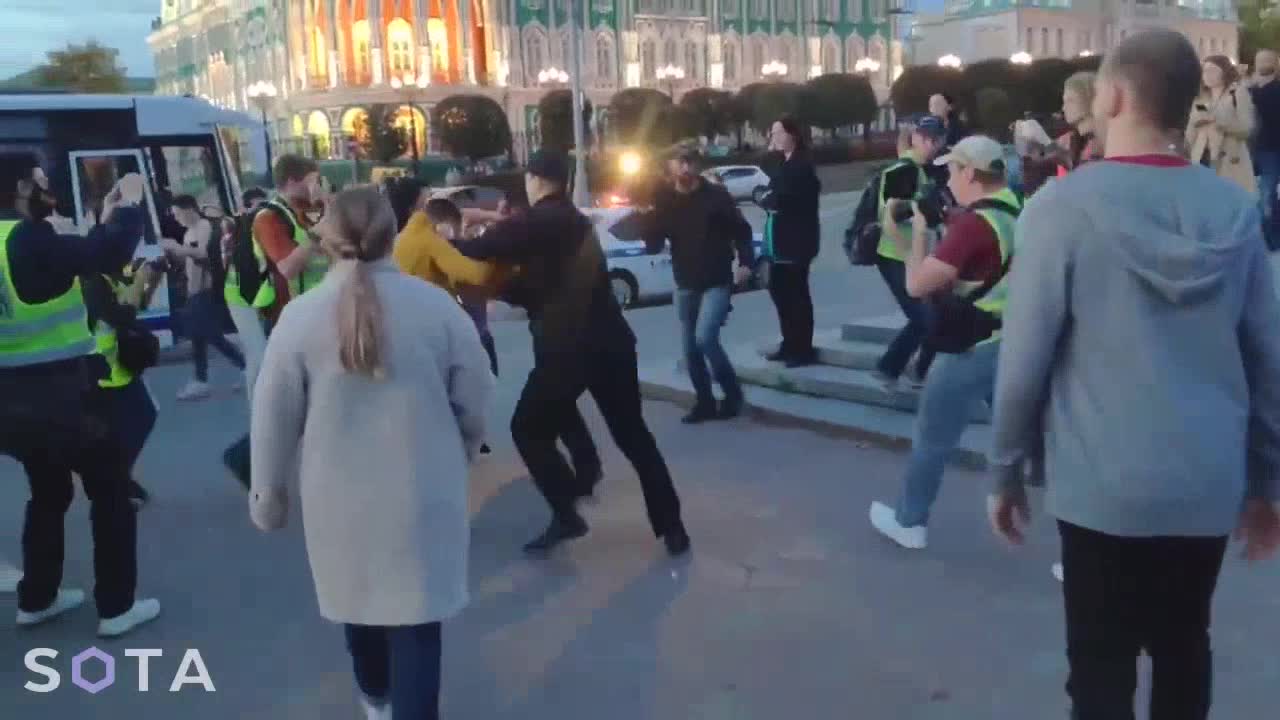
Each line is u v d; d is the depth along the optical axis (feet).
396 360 10.83
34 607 16.56
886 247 25.79
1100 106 8.94
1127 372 8.38
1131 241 8.29
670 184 27.25
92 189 43.06
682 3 210.38
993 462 9.20
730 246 27.25
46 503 16.44
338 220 10.87
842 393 28.30
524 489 23.00
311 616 16.88
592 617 16.35
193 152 45.57
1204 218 8.41
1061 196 8.63
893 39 230.68
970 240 16.35
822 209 113.70
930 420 17.65
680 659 14.88
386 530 10.89
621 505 21.59
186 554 19.74
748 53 217.36
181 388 36.76
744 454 25.00
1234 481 8.46
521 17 196.34
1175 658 9.04
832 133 178.40
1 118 41.78
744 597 16.84
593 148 153.89
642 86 205.87
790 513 20.72
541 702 13.87
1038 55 216.95
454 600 11.24
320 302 11.00
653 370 33.55
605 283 18.21
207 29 226.17
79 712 14.08
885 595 16.69
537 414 18.42
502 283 18.06
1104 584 8.73
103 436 15.61
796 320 30.27
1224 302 8.43
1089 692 8.86
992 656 14.58
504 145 151.02
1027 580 17.03
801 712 13.37
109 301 18.06
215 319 34.24
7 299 14.55
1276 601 15.79
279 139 189.37
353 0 189.37
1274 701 13.12
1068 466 8.69
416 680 11.30
